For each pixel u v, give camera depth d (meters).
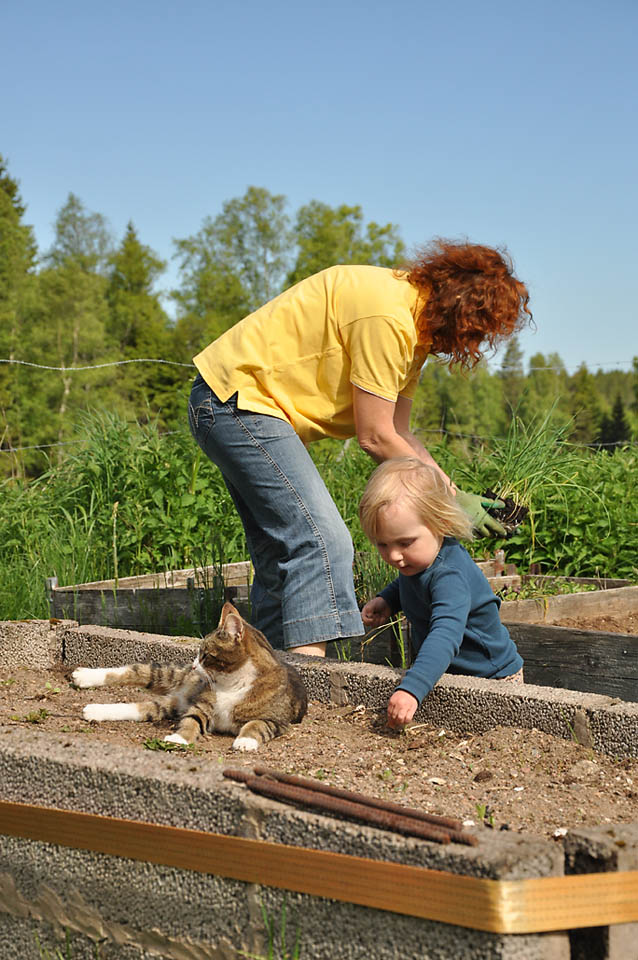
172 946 2.36
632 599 6.48
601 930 1.99
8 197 54.00
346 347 3.96
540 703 3.28
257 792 2.32
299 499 4.12
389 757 3.19
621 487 8.48
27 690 4.29
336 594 4.12
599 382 61.62
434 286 3.84
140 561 7.56
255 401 4.14
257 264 60.22
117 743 3.34
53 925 2.58
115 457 8.63
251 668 3.57
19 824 2.64
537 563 7.98
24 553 7.96
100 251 61.03
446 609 3.55
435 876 1.95
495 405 36.38
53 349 45.25
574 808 2.62
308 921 2.14
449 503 3.63
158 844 2.38
